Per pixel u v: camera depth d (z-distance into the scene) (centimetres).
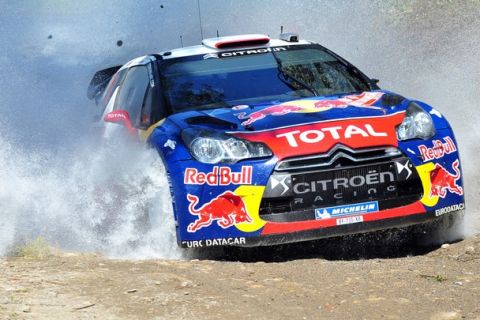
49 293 1302
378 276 1442
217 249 1661
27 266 1504
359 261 1583
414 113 1742
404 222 1652
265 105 1825
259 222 1603
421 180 1669
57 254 1661
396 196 1655
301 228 1608
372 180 1639
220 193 1623
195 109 1880
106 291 1320
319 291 1355
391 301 1289
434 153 1700
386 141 1658
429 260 1573
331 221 1617
